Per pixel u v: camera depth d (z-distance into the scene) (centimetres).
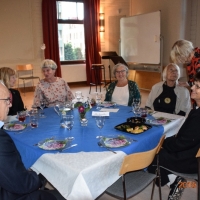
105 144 167
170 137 201
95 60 841
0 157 115
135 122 212
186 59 270
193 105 251
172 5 638
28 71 759
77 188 133
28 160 167
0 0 695
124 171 148
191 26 646
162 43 643
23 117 222
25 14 731
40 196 137
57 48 779
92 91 755
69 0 786
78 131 198
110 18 834
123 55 791
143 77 754
